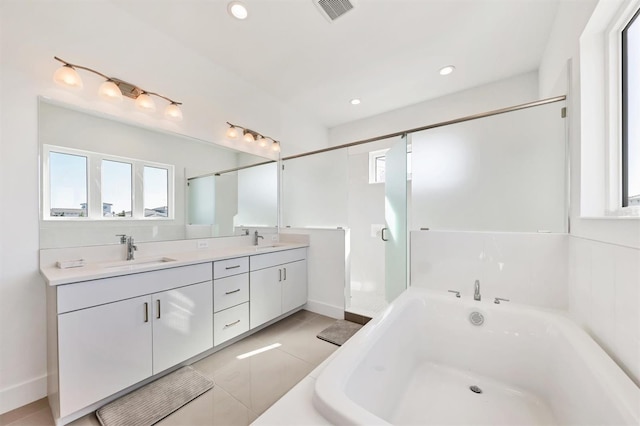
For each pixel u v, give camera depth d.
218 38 2.11
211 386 1.61
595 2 1.16
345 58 2.34
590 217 1.21
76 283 1.27
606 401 0.81
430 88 2.84
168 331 1.66
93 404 1.38
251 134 2.79
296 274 2.83
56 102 1.58
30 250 1.48
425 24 1.91
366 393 1.03
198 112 2.35
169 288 1.67
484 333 1.55
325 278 2.88
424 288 1.95
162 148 2.13
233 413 1.39
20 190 1.45
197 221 2.40
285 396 0.82
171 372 1.75
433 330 1.69
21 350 1.43
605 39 1.27
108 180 1.83
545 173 1.67
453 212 2.03
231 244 2.71
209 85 2.42
